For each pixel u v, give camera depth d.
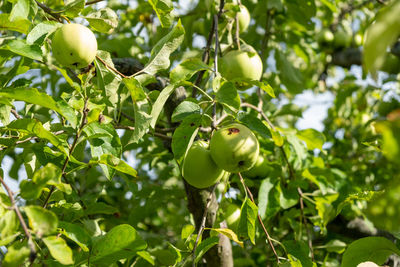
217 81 1.89
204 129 2.05
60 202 1.88
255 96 3.04
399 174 0.97
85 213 2.21
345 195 2.87
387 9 0.84
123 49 2.92
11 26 1.72
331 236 3.03
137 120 1.79
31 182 1.39
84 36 1.76
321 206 2.64
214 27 2.50
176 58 2.74
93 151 1.78
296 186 2.65
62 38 1.74
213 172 1.94
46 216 1.25
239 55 2.35
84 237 1.59
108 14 1.86
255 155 1.84
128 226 1.61
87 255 1.64
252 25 3.42
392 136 0.86
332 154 3.78
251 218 1.88
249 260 3.02
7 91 1.50
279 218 2.92
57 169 1.47
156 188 2.86
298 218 3.02
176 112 1.88
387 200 0.94
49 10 1.80
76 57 1.77
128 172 1.69
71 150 1.62
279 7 3.04
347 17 4.79
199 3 3.24
